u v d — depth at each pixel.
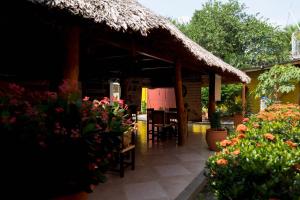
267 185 1.62
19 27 4.14
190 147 6.88
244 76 10.09
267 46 20.39
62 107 2.24
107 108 2.76
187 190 3.77
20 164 2.07
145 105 19.06
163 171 4.69
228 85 15.12
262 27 20.59
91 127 2.28
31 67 5.30
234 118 10.69
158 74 10.65
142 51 4.99
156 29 3.80
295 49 17.69
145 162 5.31
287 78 10.96
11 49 5.20
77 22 3.04
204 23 21.61
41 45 5.07
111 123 2.56
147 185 3.96
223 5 21.86
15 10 3.12
